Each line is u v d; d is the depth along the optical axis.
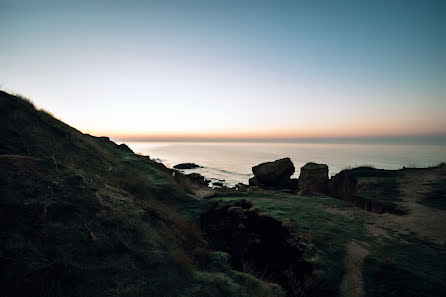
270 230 11.29
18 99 10.91
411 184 16.25
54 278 3.86
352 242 9.21
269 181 38.25
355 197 14.83
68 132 12.28
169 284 4.84
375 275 7.09
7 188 5.02
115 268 4.64
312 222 11.22
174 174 21.06
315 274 7.34
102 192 7.22
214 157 167.00
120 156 18.23
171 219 8.80
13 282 3.49
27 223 4.54
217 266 6.78
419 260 7.61
